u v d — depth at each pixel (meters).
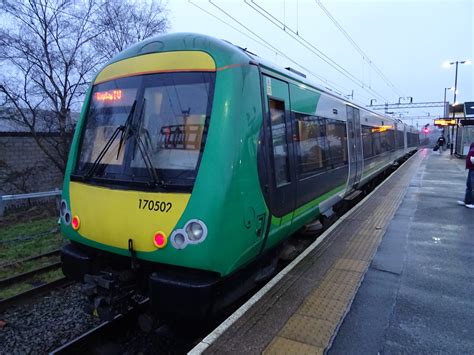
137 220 3.63
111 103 4.31
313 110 6.32
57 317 5.16
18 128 15.40
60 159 16.20
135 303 4.18
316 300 4.22
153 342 4.48
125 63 4.34
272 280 4.67
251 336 3.43
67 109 15.15
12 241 8.29
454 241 6.66
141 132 3.93
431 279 4.96
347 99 9.64
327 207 7.10
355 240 6.61
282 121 4.91
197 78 3.83
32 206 14.69
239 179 3.61
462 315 4.00
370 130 12.63
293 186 5.10
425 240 6.71
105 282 3.79
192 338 4.44
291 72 5.77
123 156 3.99
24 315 5.17
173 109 3.84
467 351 3.34
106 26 15.91
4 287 5.94
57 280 6.07
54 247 7.91
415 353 3.30
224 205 3.43
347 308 4.05
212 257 3.38
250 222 3.81
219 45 3.93
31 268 6.73
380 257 5.76
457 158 29.44
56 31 14.61
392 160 19.34
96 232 3.97
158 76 4.03
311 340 3.40
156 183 3.62
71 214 4.24
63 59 14.71
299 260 5.48
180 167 3.62
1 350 4.36
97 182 4.07
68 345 4.18
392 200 10.62
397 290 4.59
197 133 3.65
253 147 3.91
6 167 14.80
